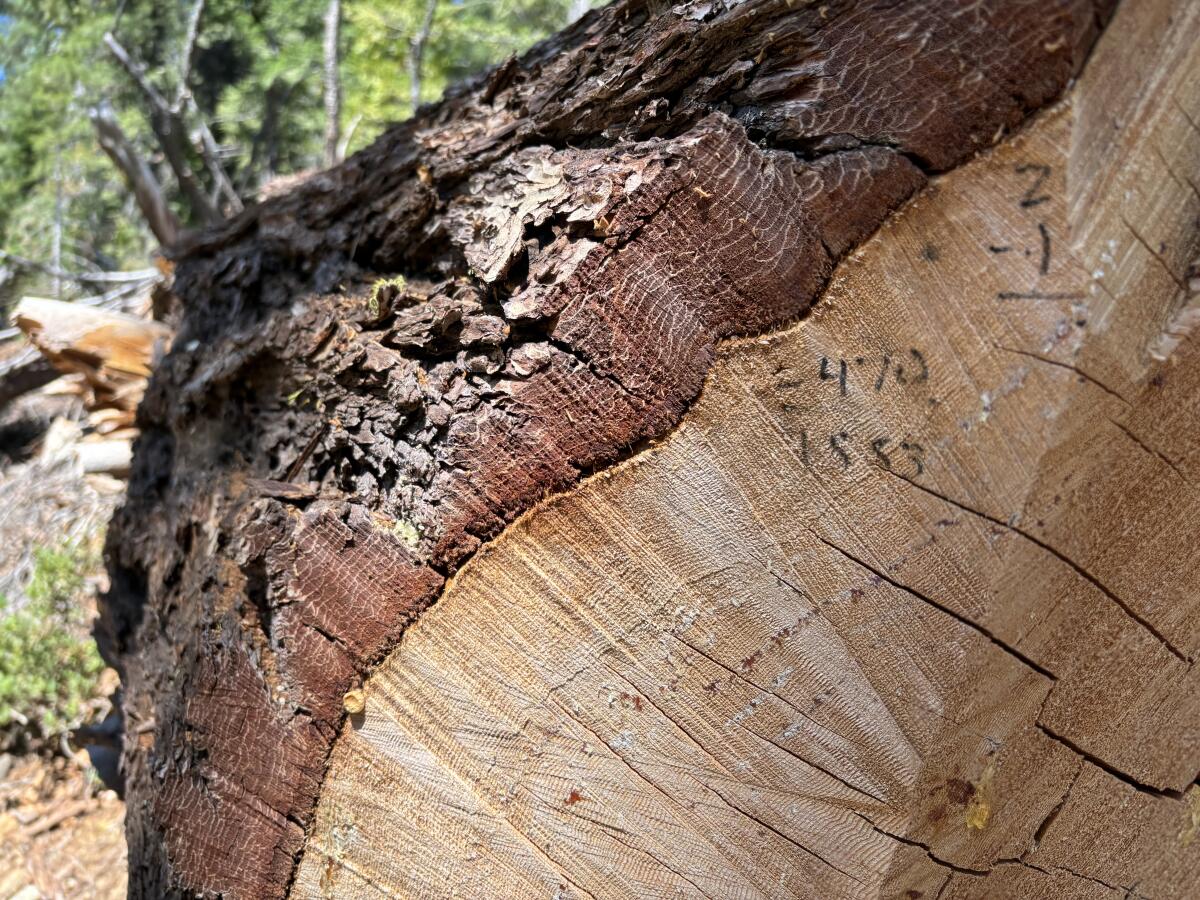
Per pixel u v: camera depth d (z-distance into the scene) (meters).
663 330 0.88
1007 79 0.86
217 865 1.12
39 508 4.84
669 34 1.02
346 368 1.17
